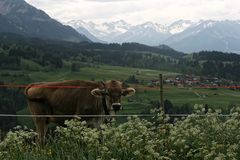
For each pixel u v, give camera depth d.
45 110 15.66
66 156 9.89
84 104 15.15
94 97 15.05
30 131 11.06
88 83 15.48
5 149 10.35
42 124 15.63
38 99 15.63
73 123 10.59
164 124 10.30
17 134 10.97
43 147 11.11
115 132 9.88
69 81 15.69
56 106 15.48
